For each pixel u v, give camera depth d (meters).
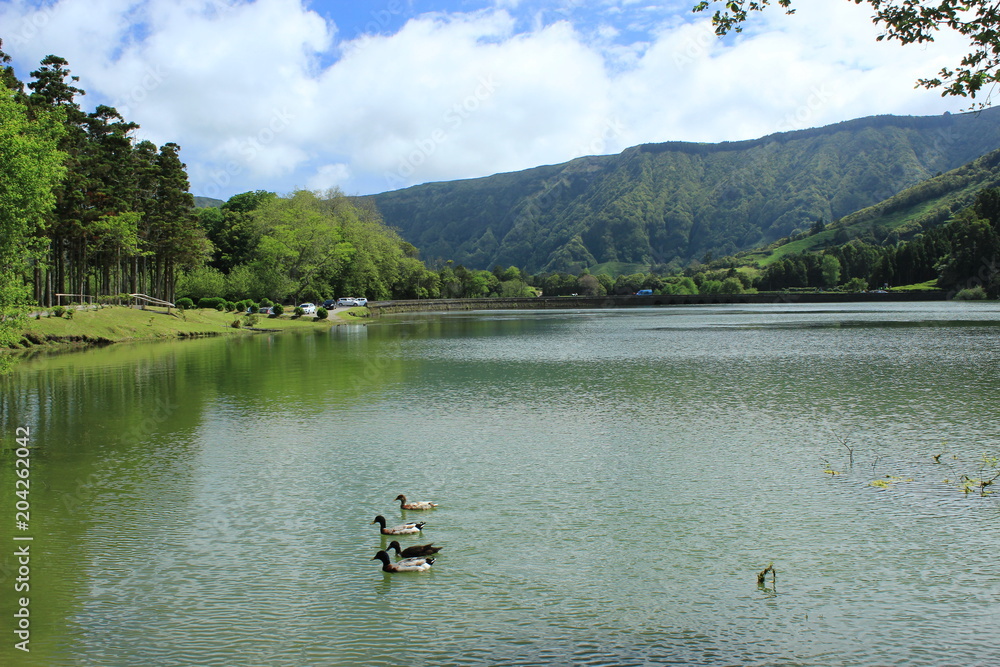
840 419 30.70
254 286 127.69
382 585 15.30
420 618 13.89
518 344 72.56
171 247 96.88
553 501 20.42
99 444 27.45
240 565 16.30
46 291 80.31
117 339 75.44
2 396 38.72
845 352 57.97
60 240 75.31
